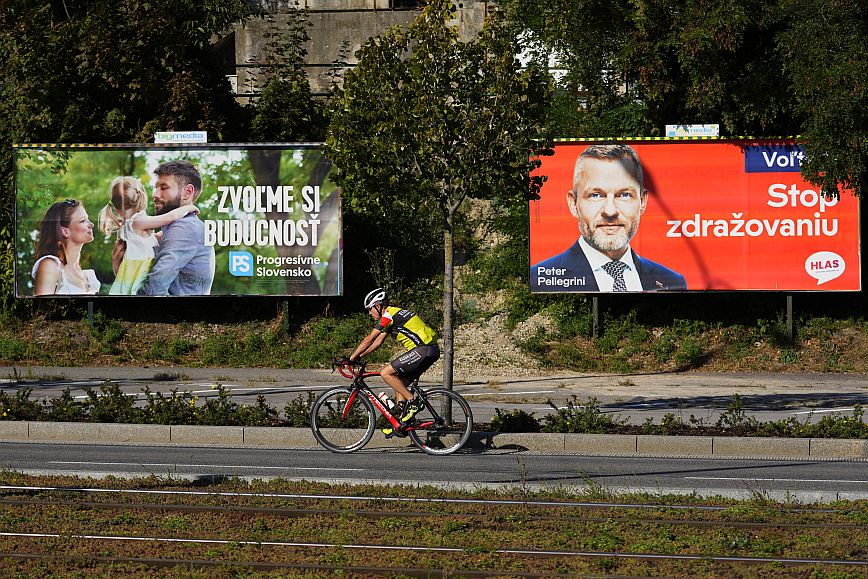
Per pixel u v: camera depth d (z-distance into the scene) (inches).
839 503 381.7
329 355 950.4
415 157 545.0
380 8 1338.6
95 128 1057.5
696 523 355.3
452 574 292.4
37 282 978.7
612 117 1057.5
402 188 551.8
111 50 1024.2
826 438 525.3
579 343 976.9
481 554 314.7
